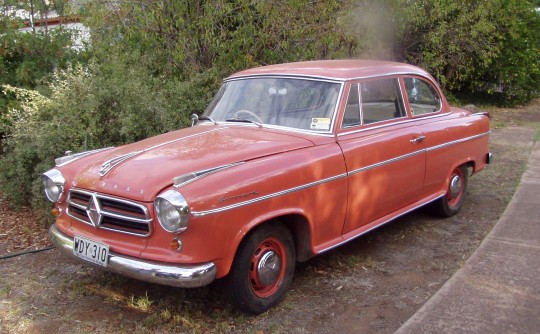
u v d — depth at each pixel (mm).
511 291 3928
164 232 3398
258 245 3695
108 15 7434
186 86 6953
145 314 3877
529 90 16250
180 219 3260
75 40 8766
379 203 4727
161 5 7375
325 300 4055
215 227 3377
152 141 4406
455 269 4594
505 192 6992
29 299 4109
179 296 4117
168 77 7602
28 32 8398
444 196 5750
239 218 3498
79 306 4000
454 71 14859
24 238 5453
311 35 7980
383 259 4855
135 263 3418
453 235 5469
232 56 7590
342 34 8359
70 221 4004
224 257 3453
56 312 3908
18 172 6012
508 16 14734
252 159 3801
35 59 8320
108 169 3828
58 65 8453
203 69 7746
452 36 13344
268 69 5043
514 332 3367
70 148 5844
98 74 6770
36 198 5684
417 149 5113
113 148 4535
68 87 6414
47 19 8625
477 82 15781
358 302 4016
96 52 7660
